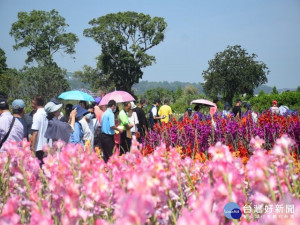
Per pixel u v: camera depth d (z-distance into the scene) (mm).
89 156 2240
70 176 2047
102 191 1812
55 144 2746
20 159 2328
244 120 7582
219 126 7621
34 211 1700
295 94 30297
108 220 1866
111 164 2205
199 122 8023
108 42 58188
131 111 9602
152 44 59281
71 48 58906
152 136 8414
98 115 9094
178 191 1948
